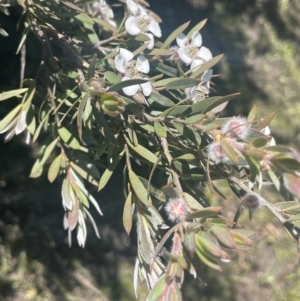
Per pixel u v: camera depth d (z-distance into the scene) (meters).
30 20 0.18
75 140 0.18
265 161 0.11
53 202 0.31
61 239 0.31
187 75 0.18
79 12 0.19
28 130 0.18
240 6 0.47
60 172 0.19
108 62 0.17
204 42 0.44
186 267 0.11
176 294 0.11
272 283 0.34
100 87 0.14
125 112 0.16
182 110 0.15
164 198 0.15
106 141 0.16
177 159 0.15
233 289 0.33
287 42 0.47
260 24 0.47
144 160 0.16
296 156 0.10
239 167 0.15
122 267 0.31
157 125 0.15
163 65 0.18
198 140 0.14
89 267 0.31
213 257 0.11
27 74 0.26
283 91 0.44
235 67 0.44
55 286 0.30
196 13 0.44
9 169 0.30
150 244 0.14
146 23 0.18
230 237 0.11
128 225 0.15
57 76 0.18
